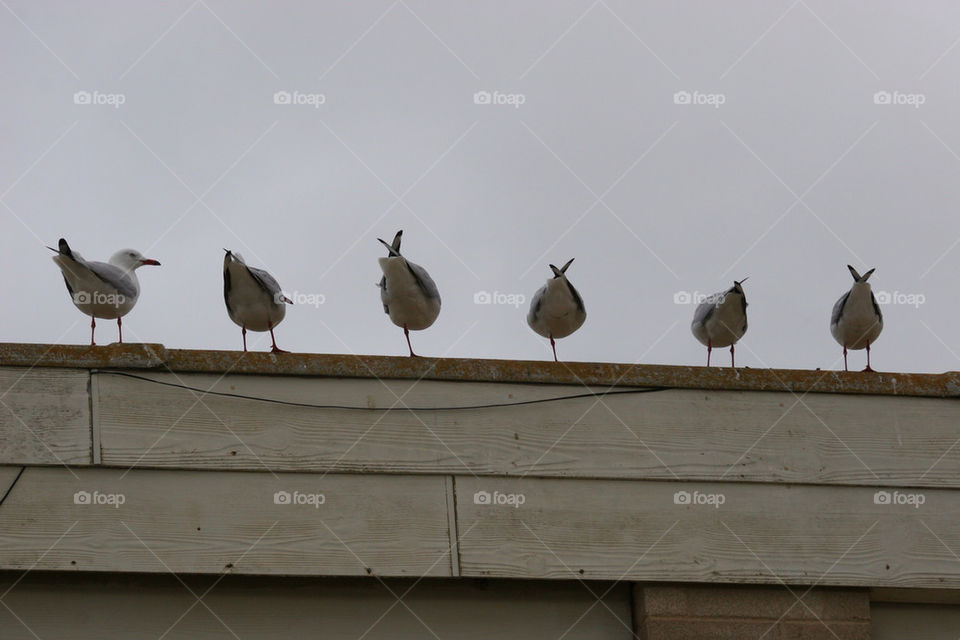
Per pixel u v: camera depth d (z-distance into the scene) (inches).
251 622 203.8
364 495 207.6
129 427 207.0
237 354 213.2
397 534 205.8
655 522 210.8
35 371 208.5
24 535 198.5
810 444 218.8
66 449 204.4
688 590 207.9
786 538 212.1
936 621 219.5
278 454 208.4
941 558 213.5
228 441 208.1
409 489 208.7
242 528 203.3
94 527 200.5
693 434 217.2
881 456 219.3
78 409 207.2
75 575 202.2
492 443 213.0
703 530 211.2
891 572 211.5
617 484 213.0
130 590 203.0
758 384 221.3
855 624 209.6
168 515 202.7
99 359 209.9
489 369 217.2
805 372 223.1
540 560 206.2
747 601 208.7
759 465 216.4
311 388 213.2
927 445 221.3
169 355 211.6
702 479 214.4
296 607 205.6
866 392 223.1
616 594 211.6
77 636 198.8
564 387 217.8
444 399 214.8
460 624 207.2
